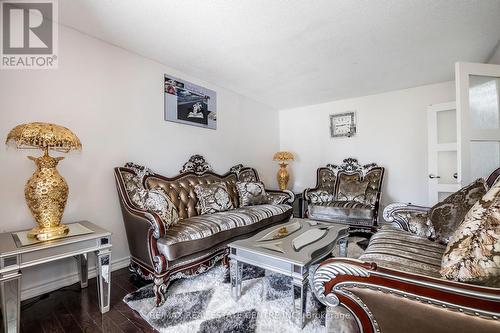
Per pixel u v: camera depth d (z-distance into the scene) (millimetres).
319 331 1387
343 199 3707
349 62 2750
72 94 2062
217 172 3533
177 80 2963
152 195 2062
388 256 1384
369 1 1719
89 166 2160
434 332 778
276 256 1531
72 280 1994
